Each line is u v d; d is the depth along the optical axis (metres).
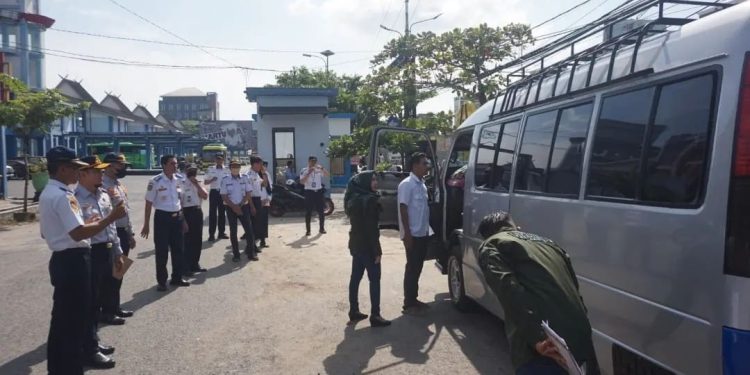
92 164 5.31
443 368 4.98
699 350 2.81
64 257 4.45
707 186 2.82
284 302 7.22
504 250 2.94
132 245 6.86
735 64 2.78
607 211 3.64
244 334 5.95
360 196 6.21
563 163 4.35
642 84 3.46
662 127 3.24
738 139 2.68
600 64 4.05
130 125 72.94
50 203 4.38
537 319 2.72
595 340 3.77
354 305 6.39
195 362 5.15
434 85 17.03
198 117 157.00
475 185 6.27
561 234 4.25
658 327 3.12
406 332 6.00
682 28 3.28
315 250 11.07
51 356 4.48
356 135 18.48
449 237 7.08
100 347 5.29
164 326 6.22
